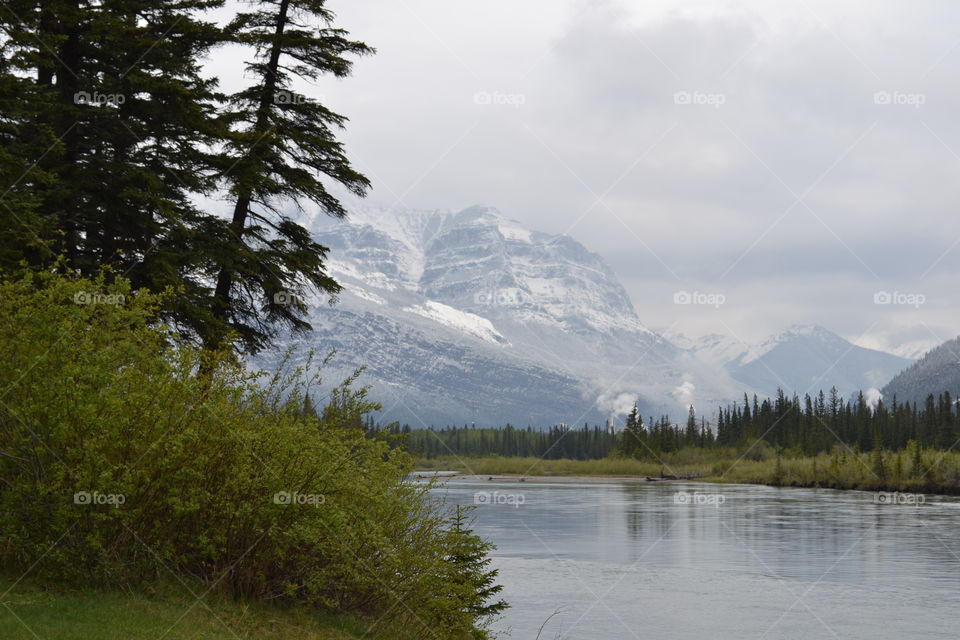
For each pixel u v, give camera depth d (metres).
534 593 32.72
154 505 12.67
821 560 41.56
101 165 23.00
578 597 31.97
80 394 11.76
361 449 14.47
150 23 25.27
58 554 11.95
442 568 15.23
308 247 27.17
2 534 12.05
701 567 39.41
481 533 54.03
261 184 25.25
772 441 168.75
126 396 12.22
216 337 22.98
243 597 13.11
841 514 67.38
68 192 21.62
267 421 13.70
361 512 13.48
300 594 14.10
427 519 15.52
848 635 26.44
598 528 57.00
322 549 13.52
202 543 12.75
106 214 22.92
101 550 12.23
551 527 57.88
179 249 24.30
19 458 12.00
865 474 114.25
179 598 12.48
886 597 32.34
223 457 13.14
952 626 27.70
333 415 14.45
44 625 10.33
